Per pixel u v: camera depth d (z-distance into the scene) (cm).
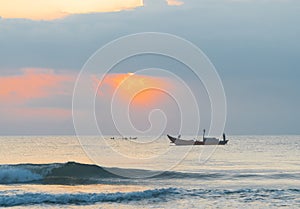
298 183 5409
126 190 4734
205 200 4191
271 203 4112
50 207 3862
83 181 5378
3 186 4997
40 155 9369
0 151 10962
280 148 14088
